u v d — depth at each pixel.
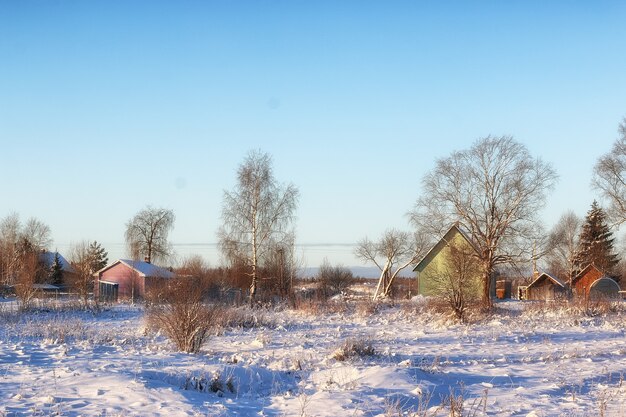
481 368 15.83
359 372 13.61
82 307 40.31
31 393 10.72
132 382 11.52
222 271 52.16
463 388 12.08
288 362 16.44
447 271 35.00
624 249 63.50
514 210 43.47
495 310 37.16
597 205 80.06
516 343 22.23
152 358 16.09
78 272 53.75
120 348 18.56
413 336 24.95
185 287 22.19
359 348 17.95
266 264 48.44
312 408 10.19
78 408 9.66
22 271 46.66
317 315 36.84
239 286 51.06
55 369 13.35
